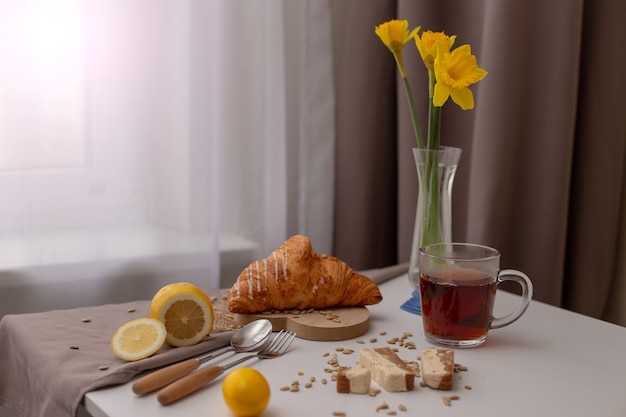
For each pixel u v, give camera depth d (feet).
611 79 3.96
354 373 2.43
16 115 3.80
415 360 2.70
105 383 2.43
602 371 2.64
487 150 3.99
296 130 4.81
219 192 4.48
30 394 2.69
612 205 4.07
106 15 3.96
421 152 3.11
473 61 2.89
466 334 2.79
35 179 3.87
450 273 2.77
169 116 4.18
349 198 4.81
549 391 2.48
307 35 4.75
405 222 4.55
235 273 4.58
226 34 4.42
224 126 4.46
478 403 2.39
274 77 4.56
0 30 3.72
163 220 4.23
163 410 2.31
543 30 3.87
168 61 4.15
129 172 4.11
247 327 2.84
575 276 4.15
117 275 4.14
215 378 2.51
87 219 4.02
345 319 2.93
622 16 3.92
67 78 3.90
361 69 4.67
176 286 2.75
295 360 2.68
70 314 3.05
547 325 3.07
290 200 4.86
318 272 2.99
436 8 4.39
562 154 3.90
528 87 3.93
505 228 4.03
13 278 3.88
